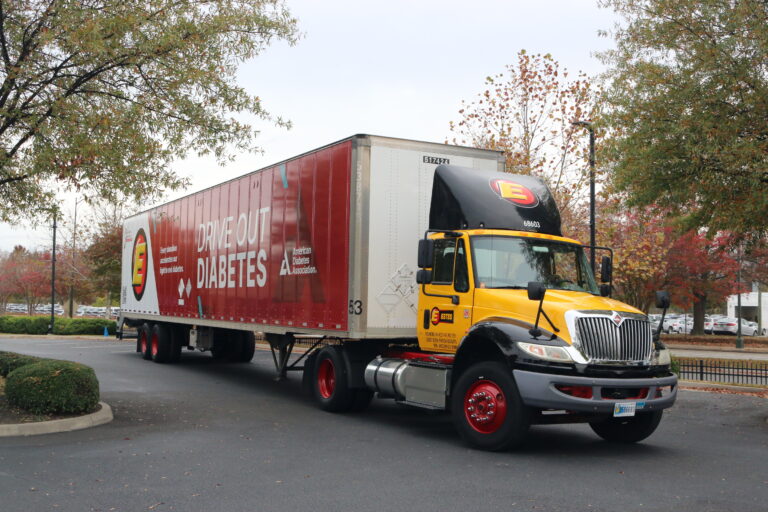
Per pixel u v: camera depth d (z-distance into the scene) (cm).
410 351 1099
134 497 634
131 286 2250
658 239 2608
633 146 1342
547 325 838
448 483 699
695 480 725
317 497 641
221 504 615
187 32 1215
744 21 1221
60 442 878
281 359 1370
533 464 796
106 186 1208
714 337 4494
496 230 973
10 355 1339
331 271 1123
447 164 1107
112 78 1238
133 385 1502
